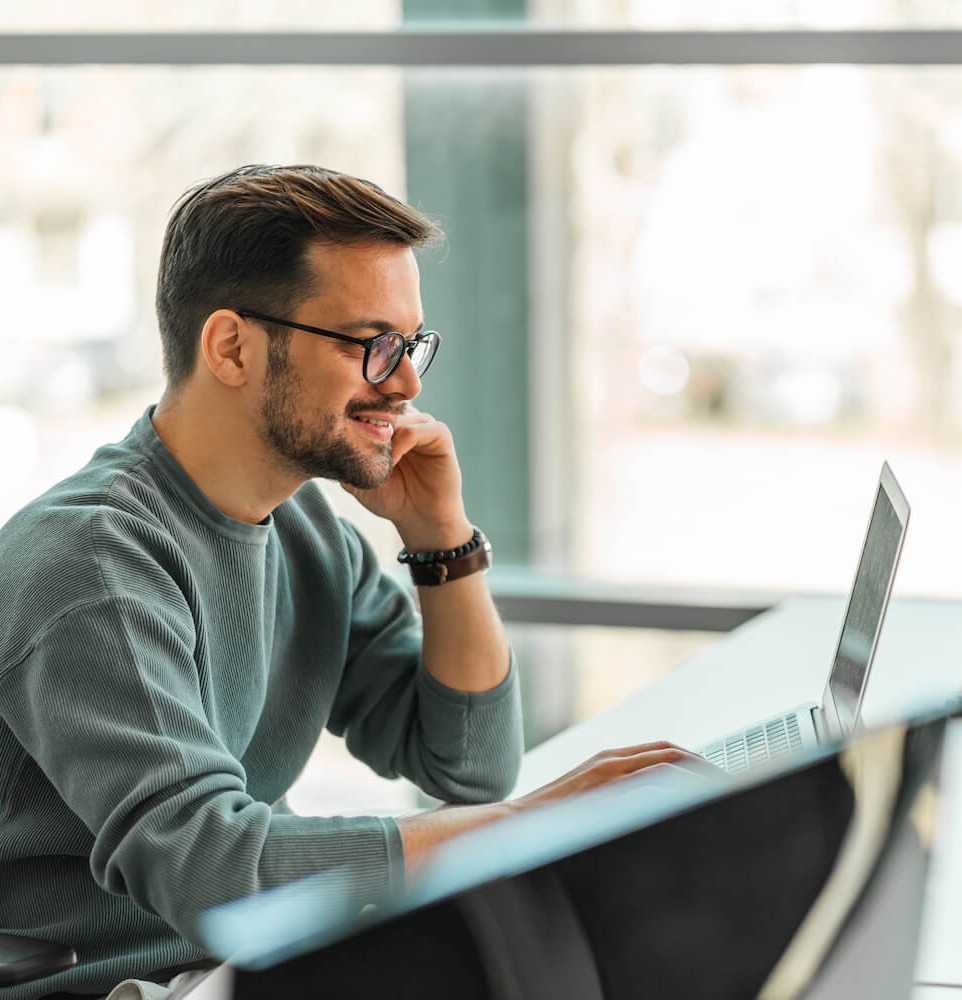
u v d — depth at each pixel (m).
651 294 3.36
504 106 3.33
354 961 0.46
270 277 1.39
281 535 1.65
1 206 3.53
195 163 3.45
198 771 1.23
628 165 3.31
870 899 0.57
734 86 3.23
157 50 3.29
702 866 0.51
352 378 1.41
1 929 1.42
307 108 3.39
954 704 0.58
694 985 0.52
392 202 1.42
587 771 1.31
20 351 3.58
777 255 3.29
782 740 1.68
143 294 3.52
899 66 3.06
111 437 3.59
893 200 3.21
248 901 1.15
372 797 3.49
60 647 1.26
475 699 1.71
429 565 1.72
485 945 0.47
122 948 1.41
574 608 3.33
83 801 1.24
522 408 3.45
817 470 3.36
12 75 3.46
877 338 3.28
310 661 1.68
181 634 1.34
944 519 3.31
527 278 3.39
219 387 1.42
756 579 3.43
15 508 3.63
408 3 3.28
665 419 3.41
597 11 3.20
